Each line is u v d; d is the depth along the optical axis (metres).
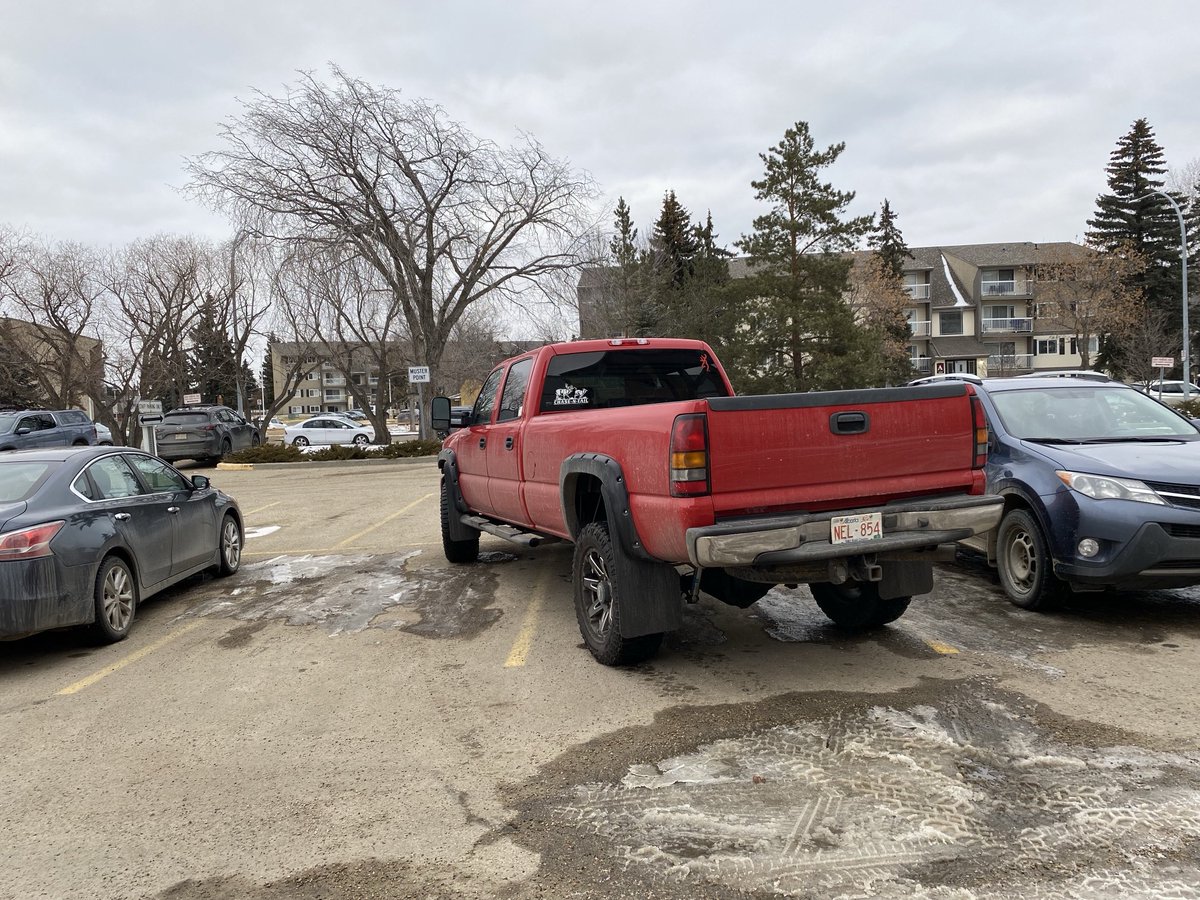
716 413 4.08
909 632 5.53
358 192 25.12
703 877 2.76
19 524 5.42
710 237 53.03
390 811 3.34
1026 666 4.75
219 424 24.45
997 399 6.88
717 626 5.89
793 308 32.62
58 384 38.84
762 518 4.20
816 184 33.19
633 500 4.55
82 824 3.32
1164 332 46.91
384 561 8.78
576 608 5.32
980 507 4.50
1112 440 6.27
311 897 2.76
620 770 3.61
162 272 34.72
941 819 3.07
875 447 4.41
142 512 6.59
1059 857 2.79
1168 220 47.72
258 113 23.72
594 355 6.55
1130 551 5.21
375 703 4.58
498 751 3.88
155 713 4.57
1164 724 3.87
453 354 51.44
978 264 66.50
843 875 2.73
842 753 3.67
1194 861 2.74
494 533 7.06
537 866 2.88
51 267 31.23
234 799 3.49
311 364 42.69
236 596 7.40
